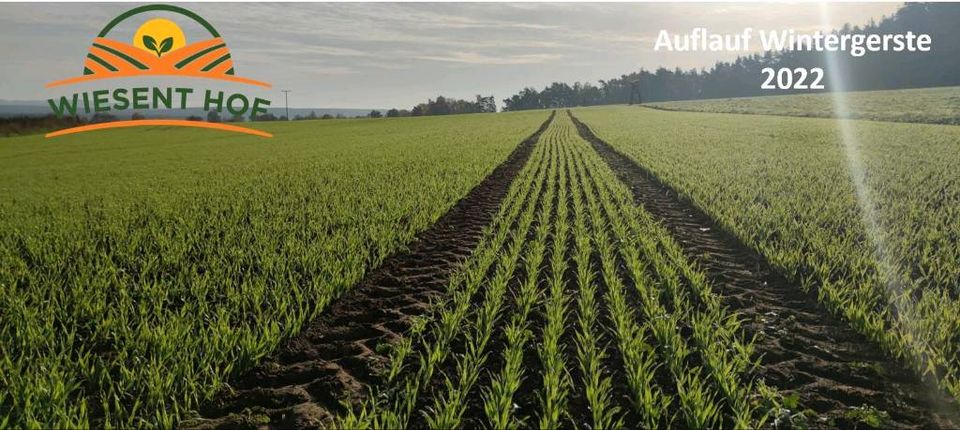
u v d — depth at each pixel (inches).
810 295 269.6
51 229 445.4
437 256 353.4
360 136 1923.0
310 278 295.4
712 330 222.8
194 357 195.2
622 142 1228.5
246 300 250.4
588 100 7608.3
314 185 664.4
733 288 282.4
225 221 448.1
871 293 247.3
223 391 182.9
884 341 203.5
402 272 319.0
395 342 218.4
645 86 7440.9
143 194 645.9
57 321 241.4
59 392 166.7
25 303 260.7
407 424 163.3
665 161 814.5
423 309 255.9
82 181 852.6
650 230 384.2
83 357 205.0
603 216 458.3
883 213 414.0
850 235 349.7
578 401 176.9
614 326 234.2
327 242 357.1
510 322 238.7
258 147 1528.1
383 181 675.4
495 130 2004.2
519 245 346.3
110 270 304.8
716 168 708.0
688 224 434.6
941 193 507.2
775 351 208.5
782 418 161.9
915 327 211.5
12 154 1595.7
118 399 164.6
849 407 170.9
